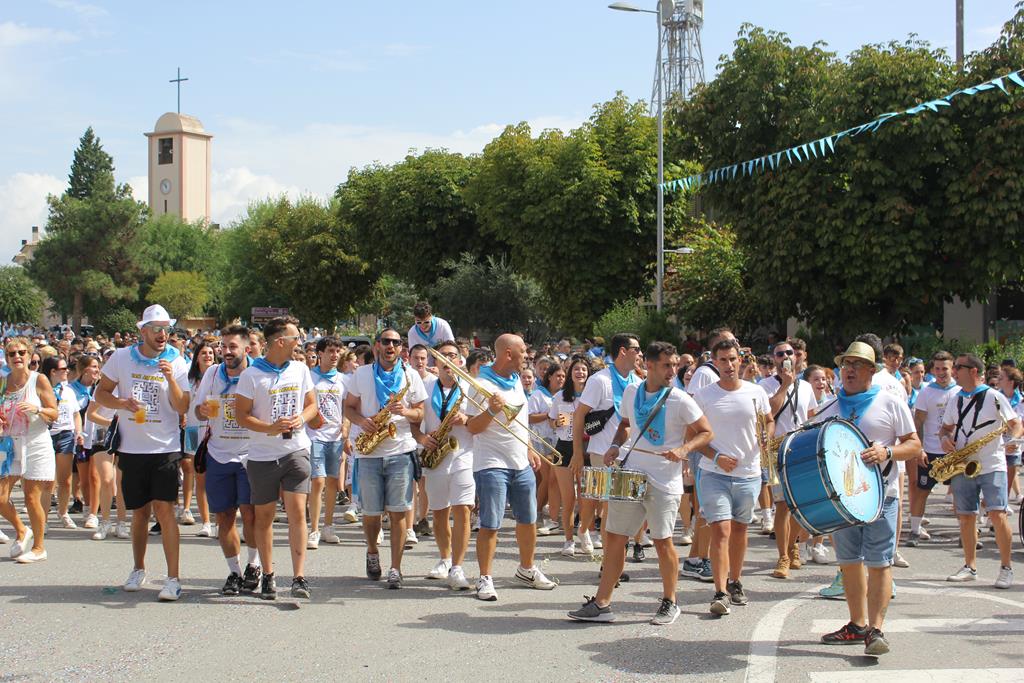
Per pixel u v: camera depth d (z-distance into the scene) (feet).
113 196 226.38
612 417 30.01
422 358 35.60
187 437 36.09
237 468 25.91
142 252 231.30
